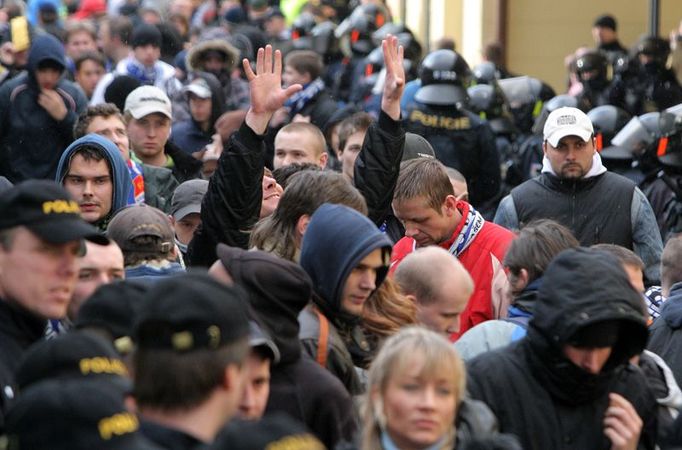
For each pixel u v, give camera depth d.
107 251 14.88
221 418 10.87
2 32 39.91
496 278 18.83
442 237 19.23
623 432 13.67
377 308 15.49
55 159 28.91
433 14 63.66
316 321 14.70
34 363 10.85
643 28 56.50
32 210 13.35
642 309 13.41
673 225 28.45
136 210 16.88
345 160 23.95
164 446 10.59
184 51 41.47
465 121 31.14
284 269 13.75
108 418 9.41
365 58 45.59
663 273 20.05
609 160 29.14
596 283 13.35
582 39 57.44
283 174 20.48
